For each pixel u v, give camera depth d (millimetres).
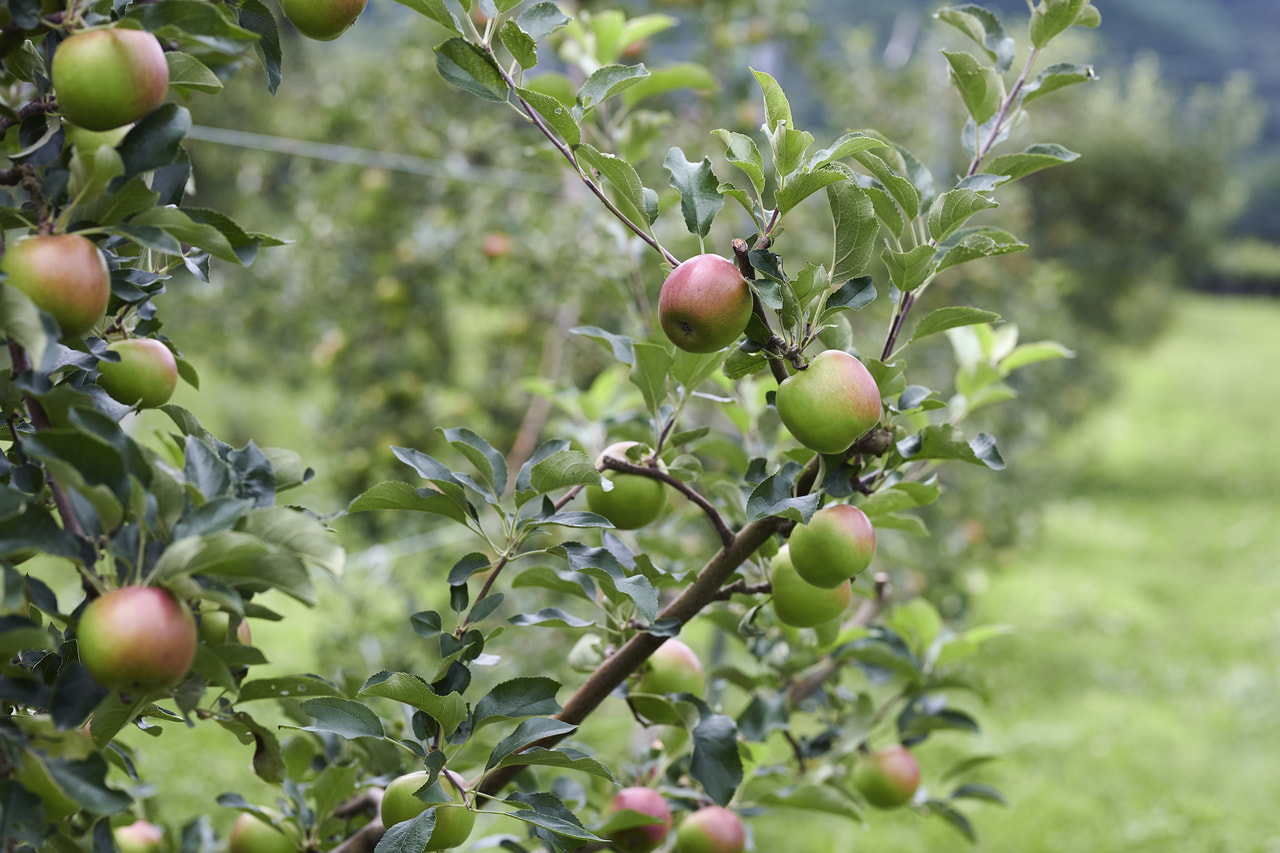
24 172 957
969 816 4707
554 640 3561
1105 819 4785
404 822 1147
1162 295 11852
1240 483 12117
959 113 7098
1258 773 5359
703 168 1199
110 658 831
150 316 1201
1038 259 10180
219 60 1195
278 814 1588
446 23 1192
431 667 3572
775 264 1112
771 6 5242
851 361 1164
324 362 5105
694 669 1496
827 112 6344
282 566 882
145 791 1700
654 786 1768
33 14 940
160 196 1085
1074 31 11320
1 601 822
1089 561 9070
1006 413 5902
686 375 1417
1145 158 10734
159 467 893
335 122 5723
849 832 4465
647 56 4223
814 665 1983
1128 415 15477
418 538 4488
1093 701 6176
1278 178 23500
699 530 3107
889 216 1269
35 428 1088
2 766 954
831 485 1237
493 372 5141
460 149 5273
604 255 3908
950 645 2006
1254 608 8000
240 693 1216
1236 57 22312
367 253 5191
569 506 2146
